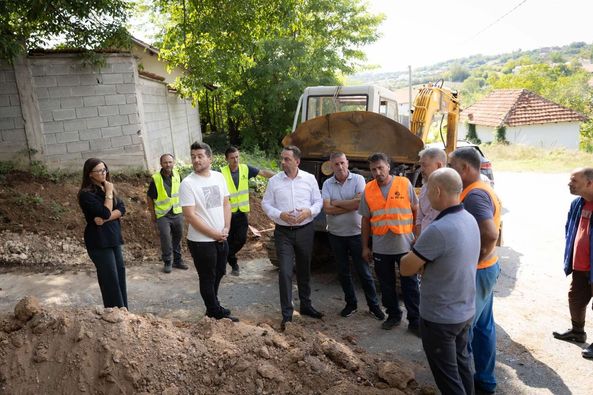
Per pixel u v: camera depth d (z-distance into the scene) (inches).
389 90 282.2
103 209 152.7
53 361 111.6
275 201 174.7
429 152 146.4
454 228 101.0
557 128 1103.6
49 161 322.3
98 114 331.6
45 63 314.5
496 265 122.0
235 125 710.5
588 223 151.4
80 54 318.7
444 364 105.7
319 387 116.1
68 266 231.8
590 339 160.4
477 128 1237.1
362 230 169.9
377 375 127.4
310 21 617.3
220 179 168.1
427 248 101.7
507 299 198.1
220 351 121.0
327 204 178.7
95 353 112.8
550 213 381.4
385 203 161.9
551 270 237.6
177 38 429.1
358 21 635.5
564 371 139.9
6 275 216.7
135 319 125.6
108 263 158.1
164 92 439.8
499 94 1283.2
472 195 118.6
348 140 219.6
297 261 177.5
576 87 1769.2
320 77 616.7
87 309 127.0
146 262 247.6
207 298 164.4
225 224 168.9
